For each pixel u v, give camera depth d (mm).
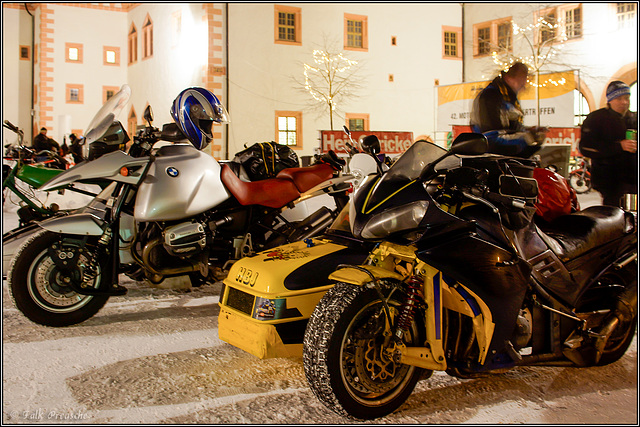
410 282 2916
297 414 3018
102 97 34812
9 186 5637
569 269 3408
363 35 25938
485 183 3070
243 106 23328
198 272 4805
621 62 23484
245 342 3215
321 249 3467
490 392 3295
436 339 2914
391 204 2986
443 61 28000
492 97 6348
